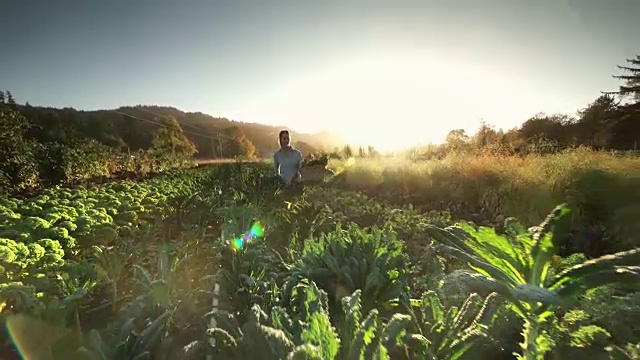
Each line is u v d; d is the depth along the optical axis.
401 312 3.38
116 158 27.44
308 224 6.18
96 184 19.88
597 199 6.35
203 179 21.03
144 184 17.00
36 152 18.17
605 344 2.15
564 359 2.14
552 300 1.80
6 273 4.35
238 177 13.42
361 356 2.00
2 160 14.91
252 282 3.65
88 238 6.81
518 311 2.16
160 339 2.78
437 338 2.49
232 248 4.29
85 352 2.56
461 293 2.95
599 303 2.44
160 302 3.40
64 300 3.29
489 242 2.17
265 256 4.31
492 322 2.48
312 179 17.52
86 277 4.26
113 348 2.60
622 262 1.85
